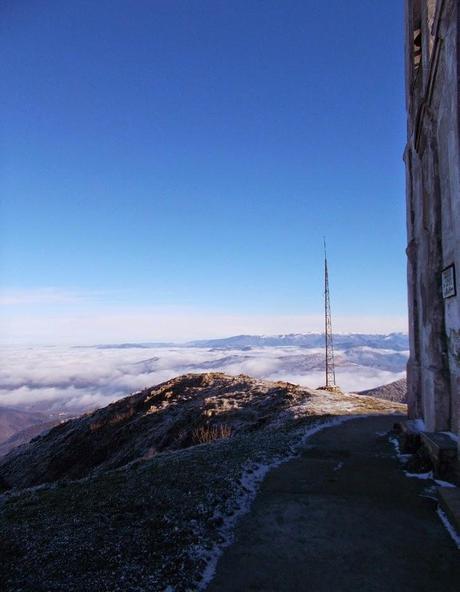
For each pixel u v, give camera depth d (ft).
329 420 56.18
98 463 87.81
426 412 36.81
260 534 21.11
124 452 84.33
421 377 42.52
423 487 27.30
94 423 104.01
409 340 46.73
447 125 27.84
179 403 99.25
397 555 19.02
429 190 34.06
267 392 88.43
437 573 17.57
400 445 39.19
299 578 17.25
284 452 37.47
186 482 27.02
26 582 15.48
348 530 21.54
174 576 16.53
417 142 37.91
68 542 18.57
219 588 16.52
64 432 112.68
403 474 30.30
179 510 22.39
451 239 29.27
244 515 23.45
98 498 24.70
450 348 30.35
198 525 21.08
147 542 18.84
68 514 22.12
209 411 81.76
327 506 24.75
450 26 25.85
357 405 71.97
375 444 41.14
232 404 84.79
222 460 33.19
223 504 24.02
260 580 17.07
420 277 39.34
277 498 26.11
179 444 75.20
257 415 75.25
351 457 36.01
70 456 94.79
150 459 38.06
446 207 30.73
